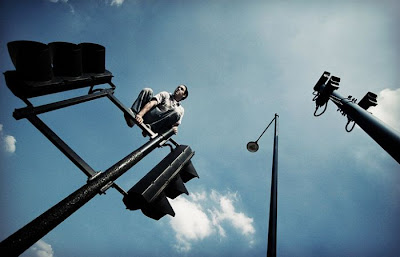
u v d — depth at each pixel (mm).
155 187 2531
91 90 2818
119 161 2396
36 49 1865
